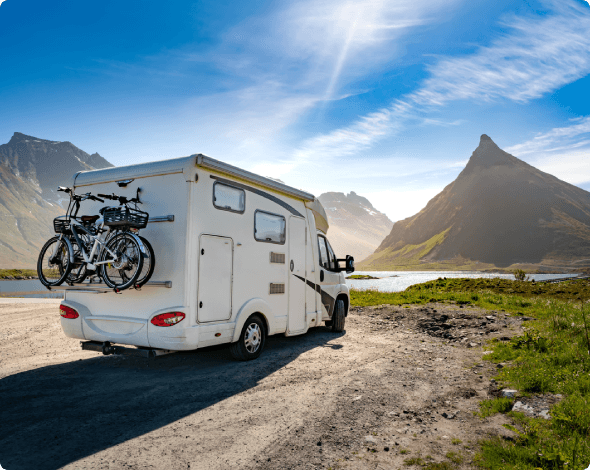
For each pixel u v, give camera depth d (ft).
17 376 18.67
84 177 21.20
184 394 16.11
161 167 18.74
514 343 22.20
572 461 9.74
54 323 35.86
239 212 20.98
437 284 80.79
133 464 10.41
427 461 10.64
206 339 18.43
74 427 12.76
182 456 10.89
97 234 18.88
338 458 10.84
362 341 27.40
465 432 12.42
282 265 24.39
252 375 18.86
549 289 71.87
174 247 18.02
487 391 16.10
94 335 19.40
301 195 26.40
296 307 25.64
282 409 14.43
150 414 13.94
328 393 16.17
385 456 10.94
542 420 12.51
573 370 16.58
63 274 19.44
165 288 17.95
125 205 18.08
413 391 16.40
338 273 31.65
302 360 21.83
